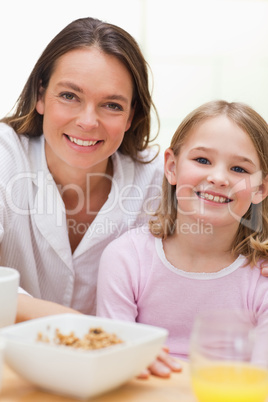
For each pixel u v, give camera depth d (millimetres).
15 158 1608
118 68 1512
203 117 1461
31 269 1659
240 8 3945
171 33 3945
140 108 1676
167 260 1472
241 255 1477
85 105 1483
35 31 3707
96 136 1510
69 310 1151
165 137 3904
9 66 3689
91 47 1489
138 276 1468
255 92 3977
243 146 1421
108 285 1461
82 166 1549
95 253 1671
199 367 812
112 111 1516
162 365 959
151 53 3949
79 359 789
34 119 1668
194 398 856
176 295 1448
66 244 1636
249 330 812
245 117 1442
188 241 1461
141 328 914
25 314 1134
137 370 864
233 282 1447
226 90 3982
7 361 847
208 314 863
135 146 1739
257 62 3975
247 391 789
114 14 3896
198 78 3975
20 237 1625
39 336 908
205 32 3943
